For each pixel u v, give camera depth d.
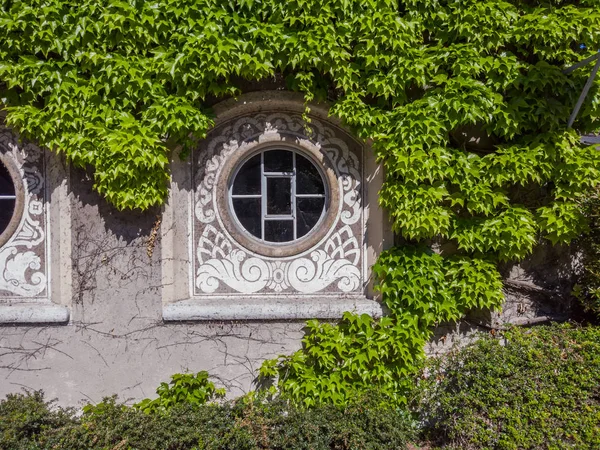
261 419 3.05
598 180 3.47
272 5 3.32
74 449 2.80
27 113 3.25
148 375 3.53
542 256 3.84
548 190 3.72
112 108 3.33
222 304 3.60
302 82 3.41
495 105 3.43
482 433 2.95
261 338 3.60
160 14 3.31
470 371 3.17
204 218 3.69
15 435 2.80
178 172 3.59
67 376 3.50
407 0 3.39
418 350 3.53
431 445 3.37
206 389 3.51
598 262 3.54
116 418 3.04
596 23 3.30
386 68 3.44
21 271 3.60
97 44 3.29
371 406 3.27
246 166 3.77
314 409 3.30
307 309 3.59
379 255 3.65
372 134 3.45
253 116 3.68
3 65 3.22
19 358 3.49
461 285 3.55
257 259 3.72
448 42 3.49
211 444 2.90
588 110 3.47
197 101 3.43
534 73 3.40
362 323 3.50
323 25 3.30
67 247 3.51
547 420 2.90
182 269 3.64
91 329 3.50
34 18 3.21
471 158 3.52
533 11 3.47
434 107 3.38
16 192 3.58
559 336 3.27
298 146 3.71
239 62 3.29
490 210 3.49
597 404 2.95
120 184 3.30
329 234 3.76
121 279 3.50
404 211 3.37
